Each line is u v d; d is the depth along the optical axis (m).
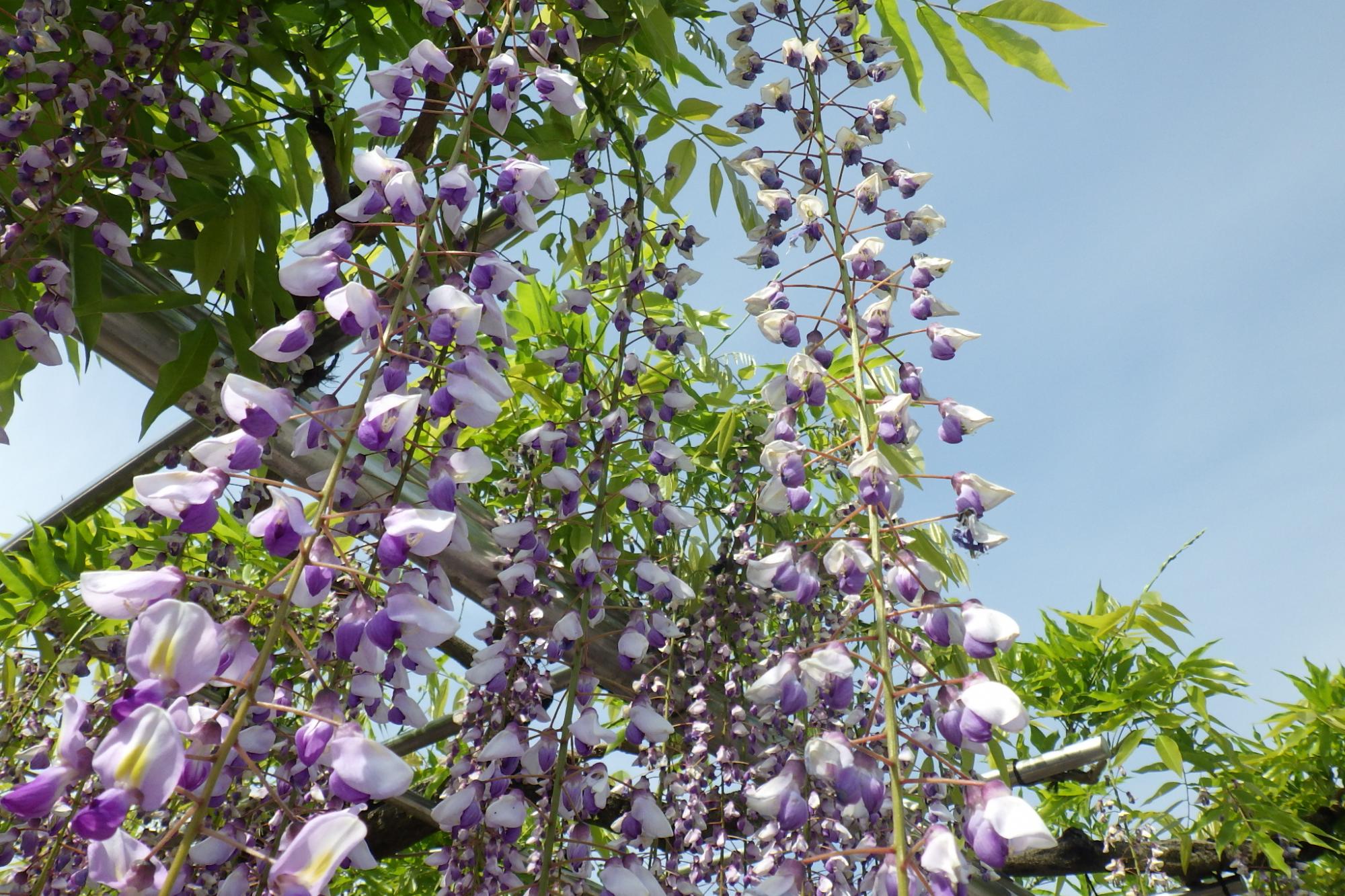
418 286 1.87
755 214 2.87
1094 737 3.94
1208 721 3.97
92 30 2.57
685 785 2.42
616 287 2.69
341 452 1.36
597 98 2.71
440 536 1.41
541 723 2.13
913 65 2.77
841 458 1.80
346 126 2.77
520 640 2.17
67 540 3.43
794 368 1.86
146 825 2.00
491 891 1.93
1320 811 4.74
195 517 1.28
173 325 2.64
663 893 1.94
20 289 2.58
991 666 2.20
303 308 2.65
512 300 3.63
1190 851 3.96
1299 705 4.90
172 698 1.09
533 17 2.39
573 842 1.86
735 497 3.16
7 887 2.20
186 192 2.69
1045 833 1.30
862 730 1.96
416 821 3.37
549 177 1.72
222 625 1.23
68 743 1.09
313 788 1.62
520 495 2.76
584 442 2.58
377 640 1.36
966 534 1.66
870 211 2.03
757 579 1.72
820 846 2.15
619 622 2.73
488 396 1.53
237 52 2.74
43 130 2.54
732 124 2.33
